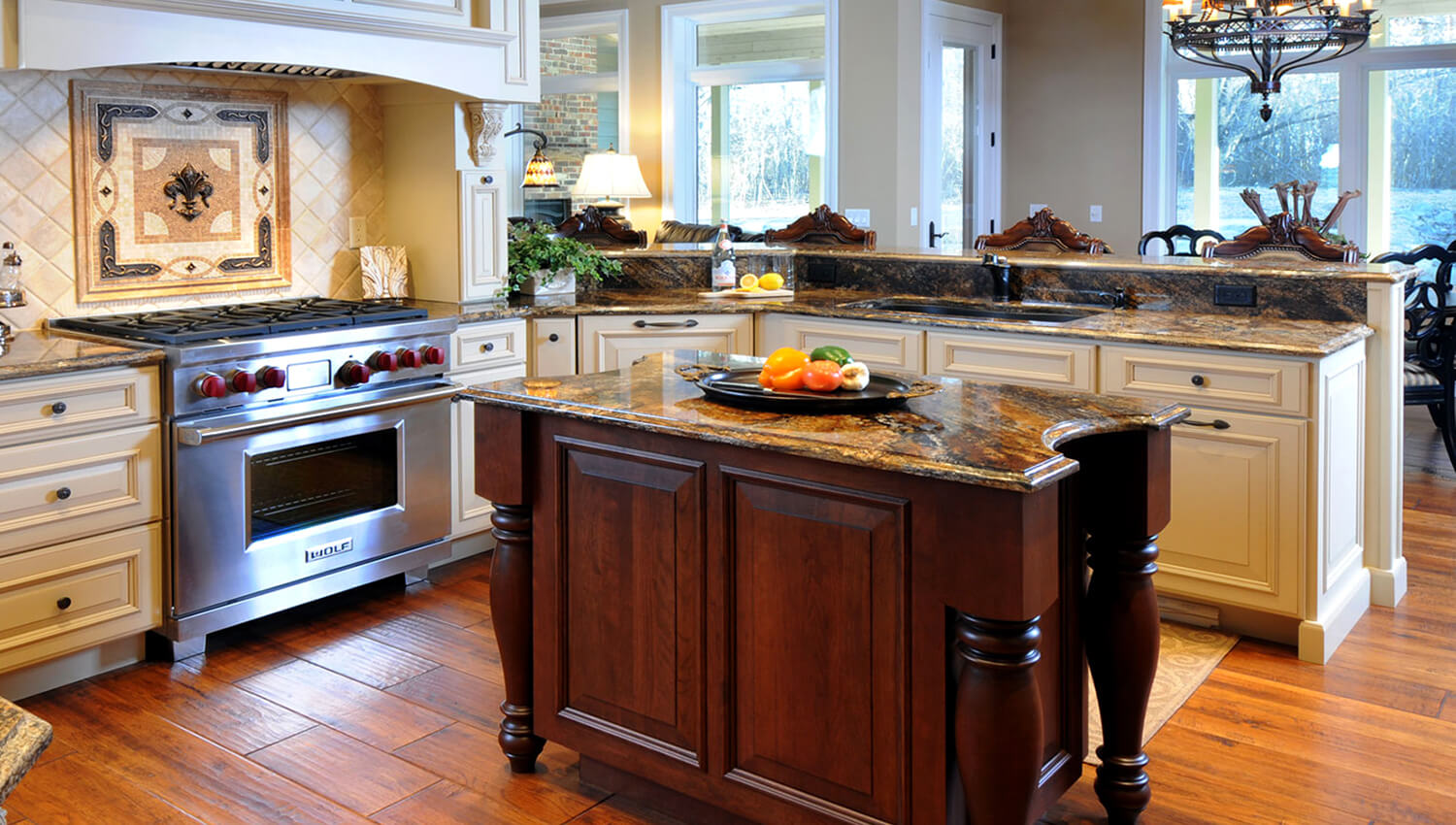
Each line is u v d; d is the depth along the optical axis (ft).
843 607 7.14
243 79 13.07
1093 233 26.73
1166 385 11.38
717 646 7.72
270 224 13.51
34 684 10.27
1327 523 10.89
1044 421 7.41
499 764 9.08
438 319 12.79
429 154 14.08
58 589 10.12
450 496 13.34
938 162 25.26
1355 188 24.82
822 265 16.22
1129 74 25.86
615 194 25.45
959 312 14.17
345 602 12.60
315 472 11.84
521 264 15.12
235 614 11.25
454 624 11.96
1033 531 6.35
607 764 8.53
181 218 12.66
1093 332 11.73
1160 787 8.59
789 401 7.79
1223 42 14.97
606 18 27.25
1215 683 10.37
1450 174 24.08
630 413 7.82
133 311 12.33
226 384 10.83
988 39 26.58
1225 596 11.26
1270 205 25.72
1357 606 11.81
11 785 3.46
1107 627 7.87
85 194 11.85
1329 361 10.71
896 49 23.81
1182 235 20.66
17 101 11.29
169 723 9.73
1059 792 7.79
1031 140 27.22
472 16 13.66
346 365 11.82
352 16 12.12
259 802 8.48
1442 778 8.68
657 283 16.34
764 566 7.47
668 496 7.82
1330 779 8.68
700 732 7.88
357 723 9.75
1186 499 11.37
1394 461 12.08
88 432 10.15
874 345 13.57
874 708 7.09
